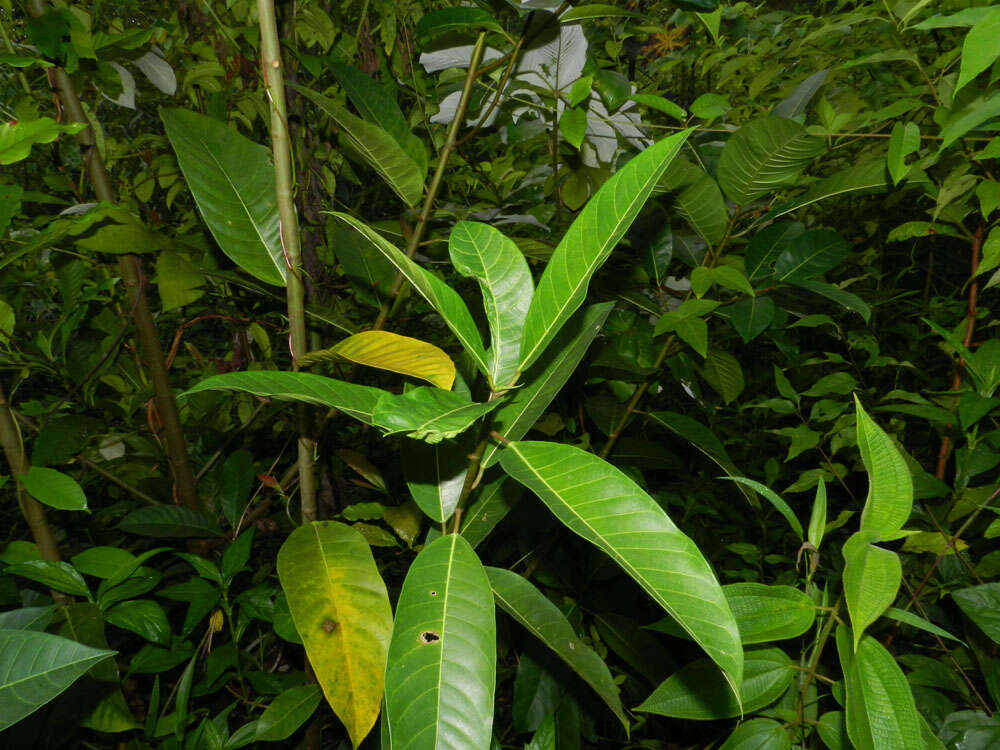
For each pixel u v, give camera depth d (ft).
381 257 3.40
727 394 4.06
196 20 4.42
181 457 3.41
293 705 3.00
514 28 4.70
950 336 3.15
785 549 5.10
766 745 2.35
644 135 4.01
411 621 1.94
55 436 3.18
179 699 2.88
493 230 2.18
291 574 2.48
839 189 3.30
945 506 3.93
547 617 2.48
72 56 2.66
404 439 2.60
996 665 2.70
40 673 1.76
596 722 4.48
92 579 4.48
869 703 1.81
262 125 4.99
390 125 3.15
